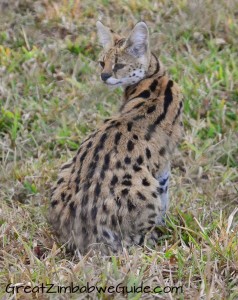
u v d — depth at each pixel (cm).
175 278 1603
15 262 1655
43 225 1841
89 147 1773
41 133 2205
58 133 2194
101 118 2234
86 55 2477
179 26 2545
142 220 1720
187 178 2062
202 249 1669
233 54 2455
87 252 1705
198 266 1597
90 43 2498
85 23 2578
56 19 2573
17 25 2564
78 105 2284
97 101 2303
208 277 1569
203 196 1973
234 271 1605
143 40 1894
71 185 1755
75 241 1723
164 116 1830
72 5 2623
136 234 1723
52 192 1808
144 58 1902
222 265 1617
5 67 2391
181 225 1831
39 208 1906
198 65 2403
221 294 1531
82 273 1573
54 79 2386
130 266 1577
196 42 2522
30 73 2369
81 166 1758
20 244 1742
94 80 2366
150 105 1839
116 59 1894
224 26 2552
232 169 2092
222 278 1595
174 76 2367
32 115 2256
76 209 1722
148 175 1741
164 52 2477
